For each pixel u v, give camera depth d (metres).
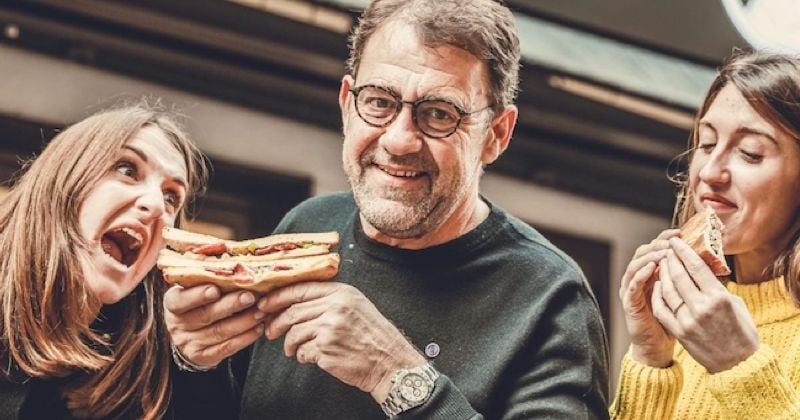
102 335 2.05
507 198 4.40
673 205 4.73
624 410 2.02
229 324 1.78
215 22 3.67
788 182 1.97
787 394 1.78
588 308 1.96
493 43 1.91
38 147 3.52
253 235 3.94
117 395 2.00
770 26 4.25
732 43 4.38
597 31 4.34
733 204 2.00
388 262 2.03
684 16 4.45
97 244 1.99
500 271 2.00
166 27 3.63
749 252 2.07
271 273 1.74
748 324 1.82
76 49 3.59
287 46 3.80
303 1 3.71
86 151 2.04
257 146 3.88
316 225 2.19
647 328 1.99
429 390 1.76
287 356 1.87
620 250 4.60
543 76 4.14
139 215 2.01
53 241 1.96
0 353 1.97
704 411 2.01
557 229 4.47
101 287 1.99
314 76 3.93
